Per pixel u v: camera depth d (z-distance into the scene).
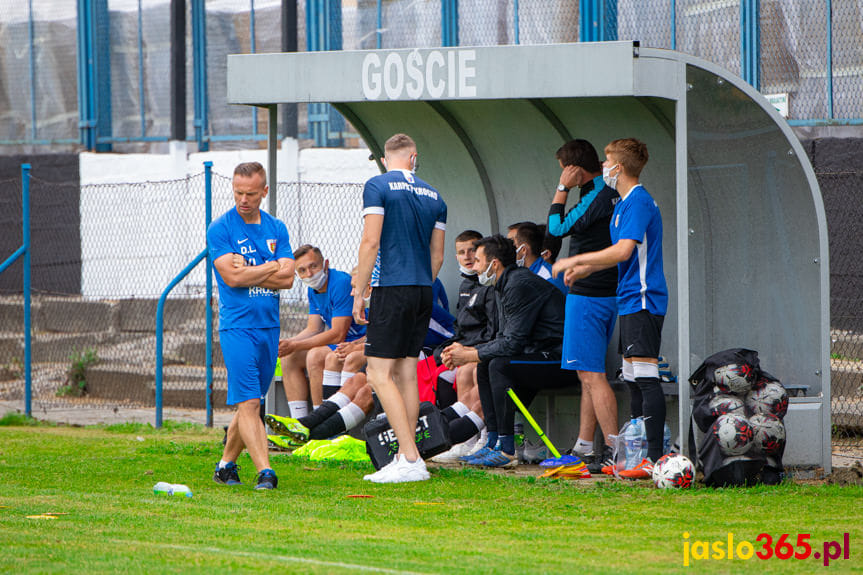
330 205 49.56
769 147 22.58
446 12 47.03
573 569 13.38
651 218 21.03
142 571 12.94
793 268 22.67
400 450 21.83
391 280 21.38
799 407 21.89
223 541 15.14
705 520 17.27
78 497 19.50
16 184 58.47
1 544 14.72
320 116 51.66
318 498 19.64
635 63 20.55
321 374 27.36
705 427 20.94
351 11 49.88
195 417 36.44
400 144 21.83
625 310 21.39
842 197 38.09
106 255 55.88
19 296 55.56
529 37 44.78
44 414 37.09
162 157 55.41
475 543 15.25
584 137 26.30
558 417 26.34
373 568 13.20
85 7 57.31
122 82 57.22
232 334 20.53
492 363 23.72
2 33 59.03
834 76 38.62
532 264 25.08
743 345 23.53
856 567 13.78
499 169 28.25
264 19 53.66
